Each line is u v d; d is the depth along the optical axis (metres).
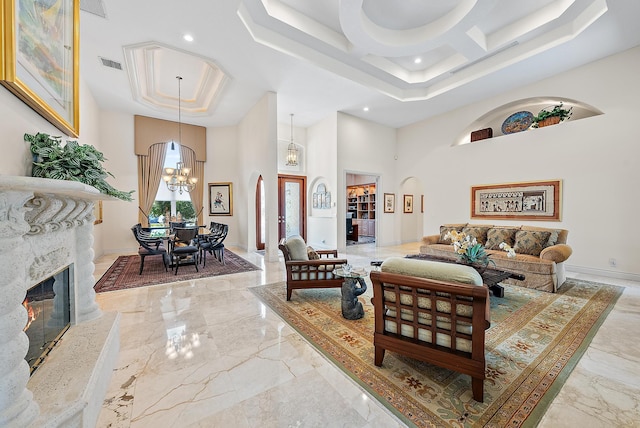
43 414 1.12
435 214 6.89
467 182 6.21
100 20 3.27
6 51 1.19
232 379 1.75
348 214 10.46
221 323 2.59
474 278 1.57
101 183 1.80
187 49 3.90
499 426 1.36
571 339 2.27
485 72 4.75
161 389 1.65
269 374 1.80
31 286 1.39
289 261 3.22
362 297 3.44
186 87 5.64
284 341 2.25
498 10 3.70
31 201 1.30
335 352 2.08
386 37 3.81
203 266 5.01
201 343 2.21
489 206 5.77
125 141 6.40
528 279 3.72
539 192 5.02
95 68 4.38
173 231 5.12
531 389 1.65
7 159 1.31
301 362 1.94
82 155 1.71
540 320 2.66
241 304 3.10
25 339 1.11
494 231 4.68
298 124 7.55
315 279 3.29
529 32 3.85
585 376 1.77
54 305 1.77
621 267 4.15
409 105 6.19
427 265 1.73
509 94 5.41
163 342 2.22
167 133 6.92
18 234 1.08
